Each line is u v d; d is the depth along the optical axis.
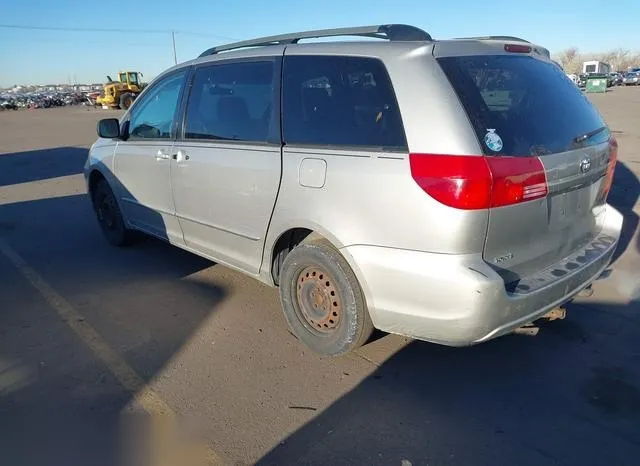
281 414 2.84
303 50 3.30
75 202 8.20
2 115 43.16
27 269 5.12
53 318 4.03
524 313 2.71
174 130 4.29
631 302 4.05
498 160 2.54
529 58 3.22
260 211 3.46
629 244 5.33
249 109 3.58
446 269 2.57
